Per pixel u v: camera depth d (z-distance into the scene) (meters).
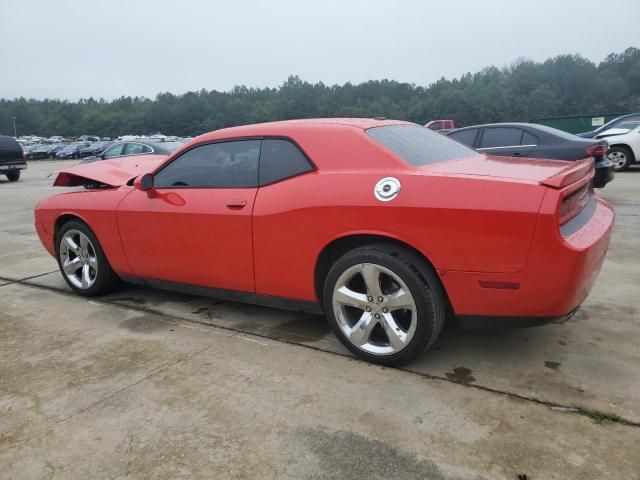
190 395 2.92
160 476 2.27
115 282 4.73
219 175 3.71
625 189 9.80
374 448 2.38
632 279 4.56
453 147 3.79
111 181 4.57
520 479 2.15
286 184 3.35
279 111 95.12
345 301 3.19
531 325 2.82
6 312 4.45
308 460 2.33
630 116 13.26
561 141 7.80
